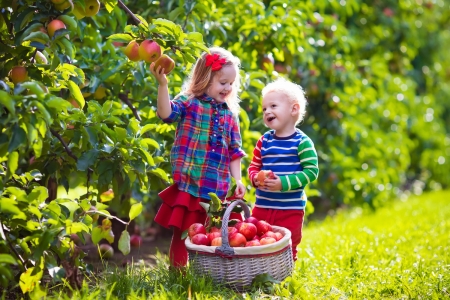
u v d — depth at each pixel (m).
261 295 3.79
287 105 4.50
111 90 4.89
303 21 6.27
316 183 9.04
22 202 3.49
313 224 9.04
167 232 7.31
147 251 6.20
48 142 4.05
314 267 4.85
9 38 4.00
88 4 3.94
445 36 14.85
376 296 3.95
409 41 11.50
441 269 4.76
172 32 3.82
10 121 3.23
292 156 4.46
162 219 4.26
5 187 3.88
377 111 10.33
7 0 3.85
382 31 10.90
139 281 3.98
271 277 3.95
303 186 4.53
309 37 7.95
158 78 4.00
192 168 4.23
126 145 3.99
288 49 6.65
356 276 4.46
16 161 3.39
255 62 6.06
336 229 7.54
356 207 10.94
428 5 11.82
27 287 3.60
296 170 4.44
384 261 5.12
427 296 3.90
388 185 10.40
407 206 11.12
